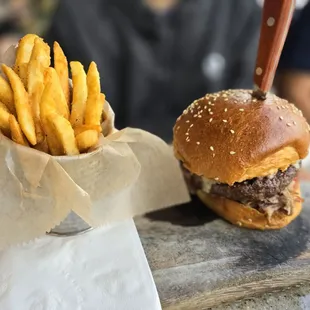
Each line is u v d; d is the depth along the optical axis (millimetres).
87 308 215
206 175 260
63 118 226
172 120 605
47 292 221
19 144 233
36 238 251
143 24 584
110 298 219
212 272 246
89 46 581
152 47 589
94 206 258
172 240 268
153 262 251
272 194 263
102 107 252
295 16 529
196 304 236
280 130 254
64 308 215
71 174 242
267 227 273
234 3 610
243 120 258
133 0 577
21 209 240
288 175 263
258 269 248
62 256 241
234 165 250
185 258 255
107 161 249
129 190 273
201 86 614
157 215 290
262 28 256
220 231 276
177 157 285
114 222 264
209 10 596
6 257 238
